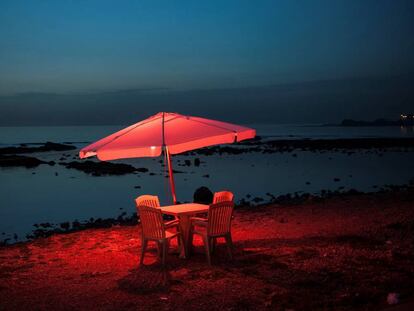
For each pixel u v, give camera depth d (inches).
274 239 344.8
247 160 1574.8
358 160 1481.3
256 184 963.3
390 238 325.4
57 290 251.3
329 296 221.3
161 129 293.6
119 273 277.9
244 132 299.6
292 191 858.1
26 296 243.8
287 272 260.8
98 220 623.5
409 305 198.4
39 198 862.5
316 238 338.6
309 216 434.6
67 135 4953.3
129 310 217.5
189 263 291.9
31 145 2898.6
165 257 281.7
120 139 291.4
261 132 5255.9
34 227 617.3
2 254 345.4
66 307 225.1
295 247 315.6
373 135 3848.4
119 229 427.5
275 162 1475.1
